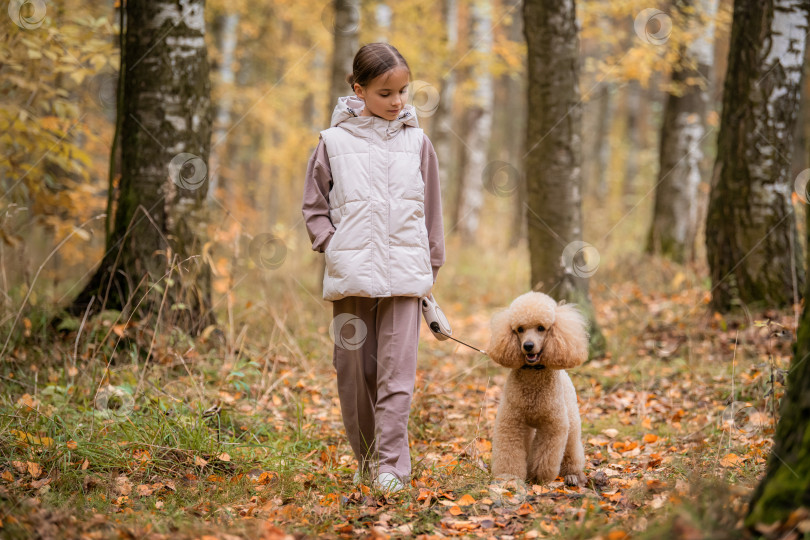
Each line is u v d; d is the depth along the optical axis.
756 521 2.09
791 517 1.98
